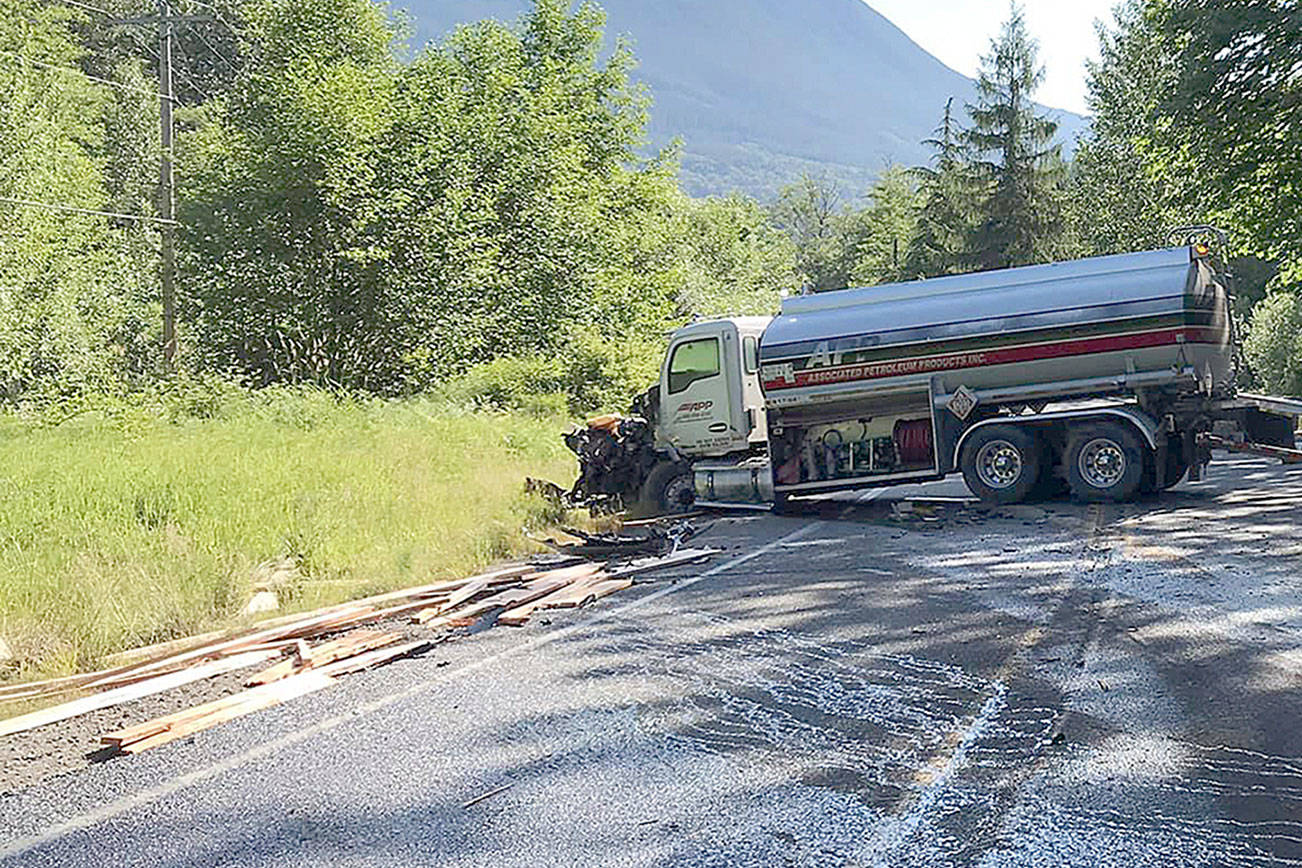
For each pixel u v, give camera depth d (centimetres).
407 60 3941
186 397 2694
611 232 3700
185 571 1080
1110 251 5244
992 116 5662
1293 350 3519
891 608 941
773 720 661
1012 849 477
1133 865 460
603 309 3547
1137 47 4988
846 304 1659
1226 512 1370
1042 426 1547
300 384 2956
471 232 3284
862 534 1377
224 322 3120
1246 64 2083
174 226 3130
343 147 3078
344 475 1628
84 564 1073
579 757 609
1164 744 594
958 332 1583
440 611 1006
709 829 509
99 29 5781
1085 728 624
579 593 1052
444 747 634
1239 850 471
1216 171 2194
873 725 645
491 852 494
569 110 4356
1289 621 828
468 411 2623
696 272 5425
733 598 1016
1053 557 1136
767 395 1659
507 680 774
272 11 3597
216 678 822
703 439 1717
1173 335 1504
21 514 1316
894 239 9288
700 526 1555
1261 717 629
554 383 2972
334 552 1210
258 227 3103
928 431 1619
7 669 864
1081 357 1539
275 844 511
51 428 2486
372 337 3111
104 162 5053
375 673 811
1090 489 1523
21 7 3791
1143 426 1489
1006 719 646
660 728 654
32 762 646
